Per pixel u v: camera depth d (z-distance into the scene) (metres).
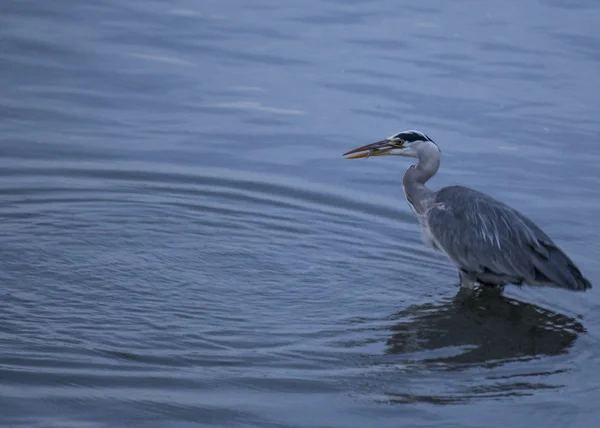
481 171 17.44
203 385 10.70
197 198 16.23
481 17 25.08
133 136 18.41
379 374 11.10
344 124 19.14
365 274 13.92
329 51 22.58
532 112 19.81
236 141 18.44
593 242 15.04
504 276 13.15
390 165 17.91
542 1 26.30
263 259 14.20
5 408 10.04
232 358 11.30
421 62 22.11
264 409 10.29
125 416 10.05
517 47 23.08
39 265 13.49
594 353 11.84
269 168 17.48
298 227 15.38
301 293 13.20
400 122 19.22
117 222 15.17
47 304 12.38
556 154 18.14
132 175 16.92
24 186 16.22
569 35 23.83
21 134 18.14
